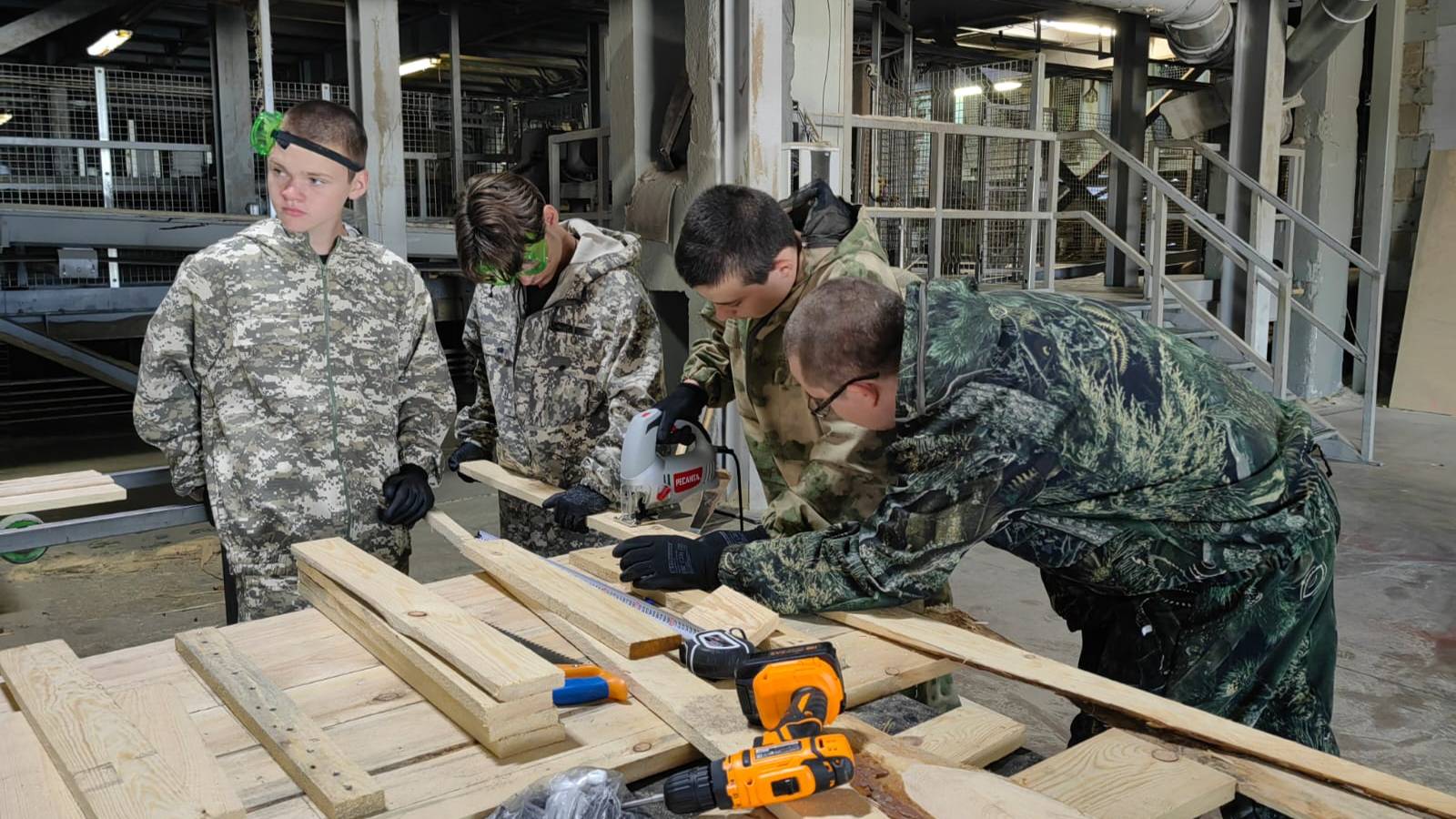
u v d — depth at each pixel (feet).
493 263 6.49
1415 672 10.32
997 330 4.21
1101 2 20.12
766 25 14.30
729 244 5.27
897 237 24.97
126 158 29.84
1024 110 32.32
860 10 26.32
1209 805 3.49
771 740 3.27
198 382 6.41
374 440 6.75
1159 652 4.98
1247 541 4.69
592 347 7.35
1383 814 3.29
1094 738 3.89
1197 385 4.58
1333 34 22.41
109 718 3.55
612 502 7.00
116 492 7.19
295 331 6.37
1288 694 4.88
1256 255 19.01
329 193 6.13
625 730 3.79
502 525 8.51
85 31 30.50
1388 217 26.30
